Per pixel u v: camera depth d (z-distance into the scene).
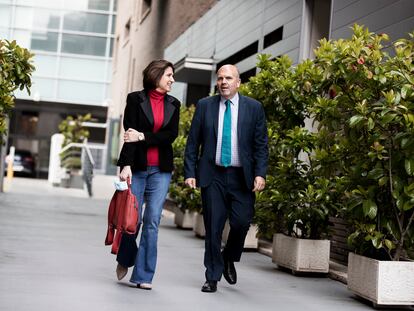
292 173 9.54
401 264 6.93
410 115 6.51
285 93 10.10
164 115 7.11
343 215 8.32
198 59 21.11
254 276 8.82
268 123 10.46
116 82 46.56
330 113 7.67
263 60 10.79
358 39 7.15
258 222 10.13
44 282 7.08
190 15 25.55
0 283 6.88
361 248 7.50
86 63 48.81
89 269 8.24
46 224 14.20
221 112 7.28
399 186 6.95
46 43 48.44
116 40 48.28
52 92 48.25
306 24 13.30
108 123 44.84
